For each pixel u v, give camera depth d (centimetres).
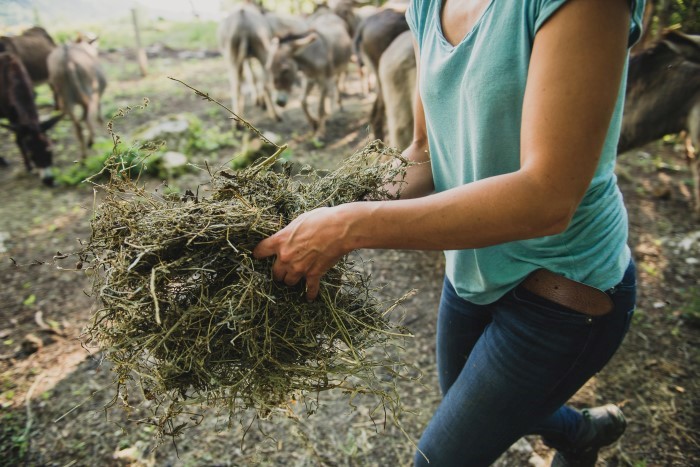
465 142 95
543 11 72
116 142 107
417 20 109
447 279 130
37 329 270
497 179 74
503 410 105
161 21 1510
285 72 640
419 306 278
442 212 76
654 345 246
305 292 96
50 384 228
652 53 347
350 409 208
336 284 103
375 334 108
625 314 101
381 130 546
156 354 95
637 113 361
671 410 209
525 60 78
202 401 97
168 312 92
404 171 111
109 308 95
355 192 107
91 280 111
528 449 188
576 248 94
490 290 105
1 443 197
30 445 197
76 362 243
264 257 91
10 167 544
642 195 409
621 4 69
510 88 81
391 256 331
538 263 97
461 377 111
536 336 100
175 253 92
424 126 121
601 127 71
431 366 232
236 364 97
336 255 83
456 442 108
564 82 70
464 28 93
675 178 441
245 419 202
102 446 194
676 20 386
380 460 186
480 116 86
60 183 484
